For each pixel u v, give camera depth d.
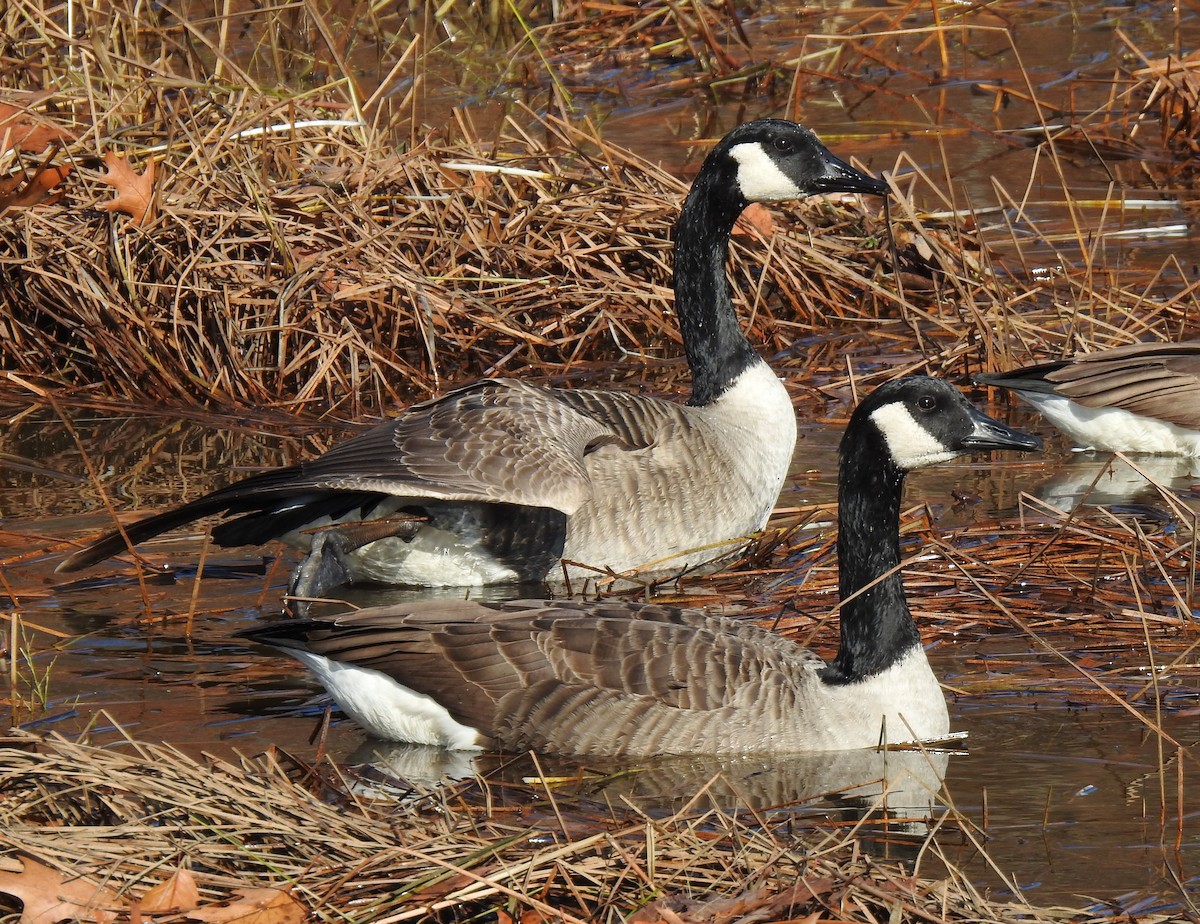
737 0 29.53
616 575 13.05
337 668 10.24
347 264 17.94
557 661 10.04
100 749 8.93
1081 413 15.59
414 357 18.14
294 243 18.08
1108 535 12.94
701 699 10.02
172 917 7.48
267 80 24.44
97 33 20.62
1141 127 24.31
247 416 16.73
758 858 8.03
